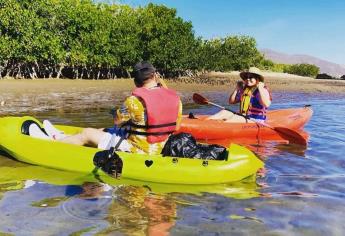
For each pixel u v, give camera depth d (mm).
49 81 28484
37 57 28641
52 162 6031
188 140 6047
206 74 51500
